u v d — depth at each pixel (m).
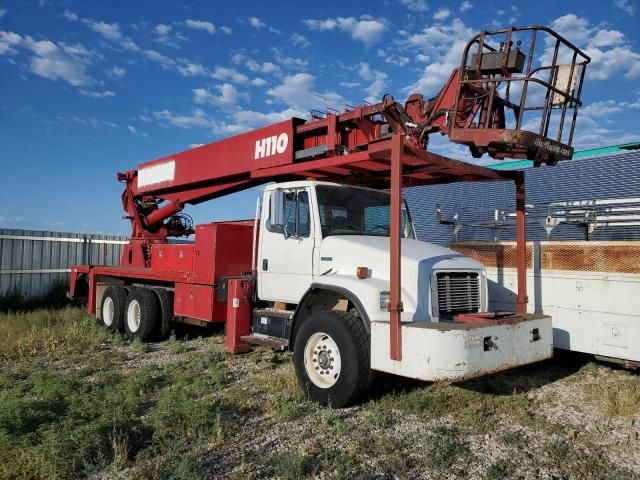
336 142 6.61
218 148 8.46
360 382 5.14
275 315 6.61
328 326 5.37
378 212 6.71
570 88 5.54
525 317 5.37
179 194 10.02
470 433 4.65
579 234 9.33
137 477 3.70
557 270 6.74
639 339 5.94
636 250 6.11
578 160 11.95
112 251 16.59
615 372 6.54
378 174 6.68
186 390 5.74
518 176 6.70
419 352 4.59
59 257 15.20
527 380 6.36
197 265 8.34
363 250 5.67
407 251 5.69
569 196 10.88
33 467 3.84
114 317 10.18
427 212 13.53
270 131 7.41
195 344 8.91
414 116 6.33
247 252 8.28
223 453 4.17
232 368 6.98
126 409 4.94
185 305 8.56
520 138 5.09
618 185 10.41
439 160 5.62
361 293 5.24
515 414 5.14
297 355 5.70
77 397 5.28
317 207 6.19
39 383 5.90
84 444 3.99
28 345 8.55
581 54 5.62
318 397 5.43
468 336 4.56
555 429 4.73
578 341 6.47
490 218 11.68
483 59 5.43
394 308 4.81
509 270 7.26
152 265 9.87
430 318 5.23
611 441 4.48
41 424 4.36
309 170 6.52
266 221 6.83
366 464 3.98
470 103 5.62
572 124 5.76
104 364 7.30
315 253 6.12
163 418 4.57
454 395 5.64
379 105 6.30
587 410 5.27
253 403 5.43
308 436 4.54
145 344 8.72
